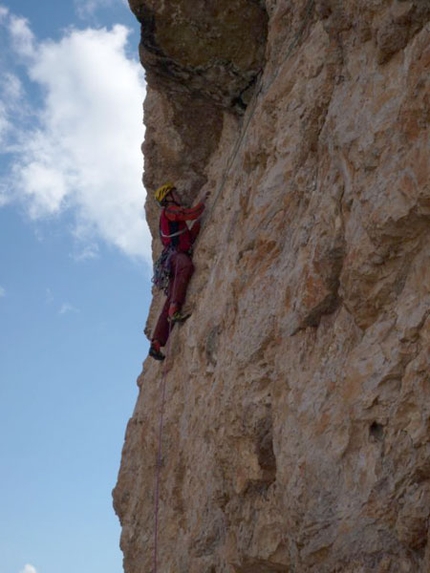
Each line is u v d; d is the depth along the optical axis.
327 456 5.69
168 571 8.42
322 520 5.61
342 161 6.18
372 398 5.47
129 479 10.34
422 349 5.26
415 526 5.12
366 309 5.70
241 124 9.54
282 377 6.39
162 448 9.16
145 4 8.52
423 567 5.06
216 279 8.41
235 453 6.98
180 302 9.20
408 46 5.80
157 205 11.32
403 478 5.24
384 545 5.30
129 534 9.75
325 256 6.17
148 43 8.92
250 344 6.91
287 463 6.00
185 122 10.09
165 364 9.30
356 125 6.05
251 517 6.81
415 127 5.48
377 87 5.99
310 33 7.61
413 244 5.46
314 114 7.02
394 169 5.58
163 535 8.80
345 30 6.59
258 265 7.23
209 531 7.64
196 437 8.20
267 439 6.67
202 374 8.23
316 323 6.28
